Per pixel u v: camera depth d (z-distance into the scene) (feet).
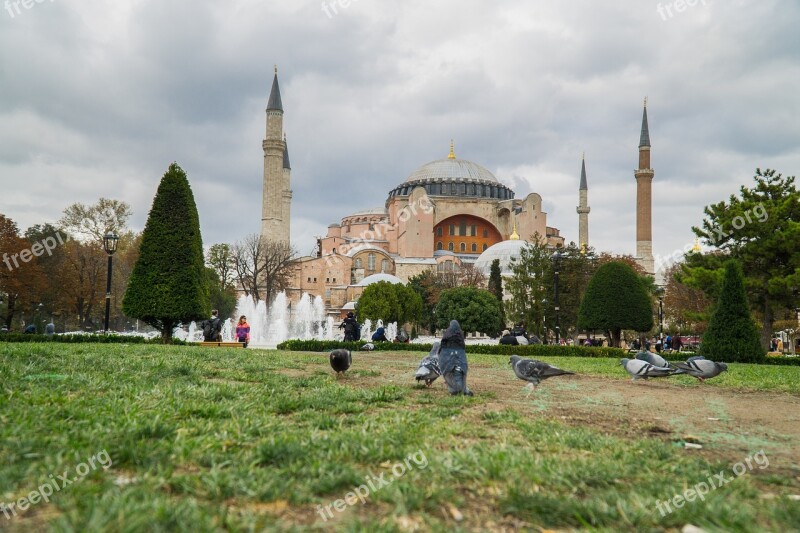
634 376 40.55
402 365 52.65
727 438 21.47
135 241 228.22
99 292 191.01
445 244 373.40
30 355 39.17
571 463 16.11
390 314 216.95
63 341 75.05
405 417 22.81
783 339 202.59
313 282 337.31
